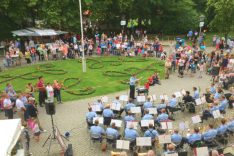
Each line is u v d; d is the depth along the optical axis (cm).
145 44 3073
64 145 1003
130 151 1031
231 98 1462
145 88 1614
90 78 2155
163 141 941
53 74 2250
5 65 2320
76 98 1673
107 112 1180
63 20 3178
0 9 2902
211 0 3700
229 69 1989
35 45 3145
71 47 3009
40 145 1074
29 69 2394
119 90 1852
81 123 1295
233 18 3453
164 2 4372
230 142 1080
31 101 1208
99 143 1091
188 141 1000
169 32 4638
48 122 1305
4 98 1281
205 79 2103
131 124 1004
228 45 3444
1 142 614
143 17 4597
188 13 4412
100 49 3105
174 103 1336
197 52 2477
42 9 3044
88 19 3591
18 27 3997
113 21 4366
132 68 2489
